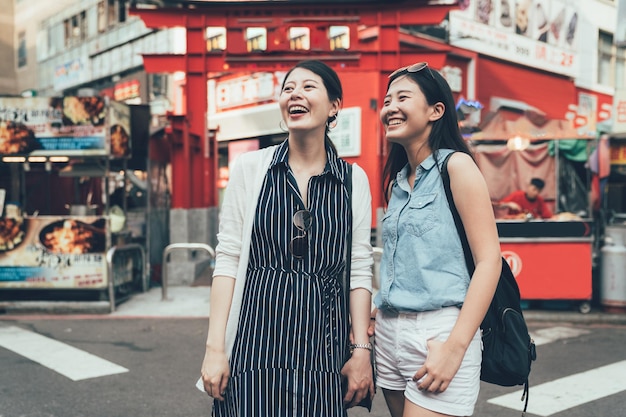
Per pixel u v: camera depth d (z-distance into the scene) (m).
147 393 4.33
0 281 7.31
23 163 8.16
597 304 7.34
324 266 1.87
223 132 15.93
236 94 15.52
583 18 16.72
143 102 16.83
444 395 1.78
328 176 1.91
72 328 6.45
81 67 19.30
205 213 10.15
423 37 12.76
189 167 9.73
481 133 7.94
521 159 9.25
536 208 8.79
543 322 6.76
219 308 1.88
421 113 1.90
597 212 8.12
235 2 9.30
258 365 1.78
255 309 1.82
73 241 7.33
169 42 15.67
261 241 1.86
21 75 22.75
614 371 4.85
